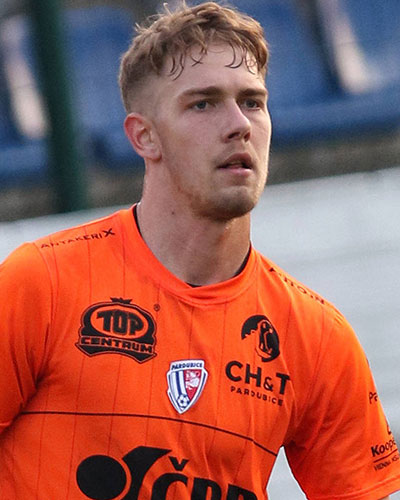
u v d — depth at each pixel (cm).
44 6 1898
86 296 722
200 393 722
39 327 706
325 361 776
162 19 751
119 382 706
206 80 715
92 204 2438
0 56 2867
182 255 745
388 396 1548
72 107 1912
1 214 2592
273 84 2927
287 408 759
